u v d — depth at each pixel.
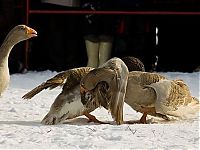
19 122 11.34
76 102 10.95
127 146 8.82
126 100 11.35
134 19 23.52
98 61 23.25
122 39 23.52
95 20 23.34
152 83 11.23
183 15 23.75
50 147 8.65
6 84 12.09
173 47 24.05
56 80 11.05
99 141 9.20
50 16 23.66
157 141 9.30
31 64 23.69
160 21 23.84
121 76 10.54
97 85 10.32
